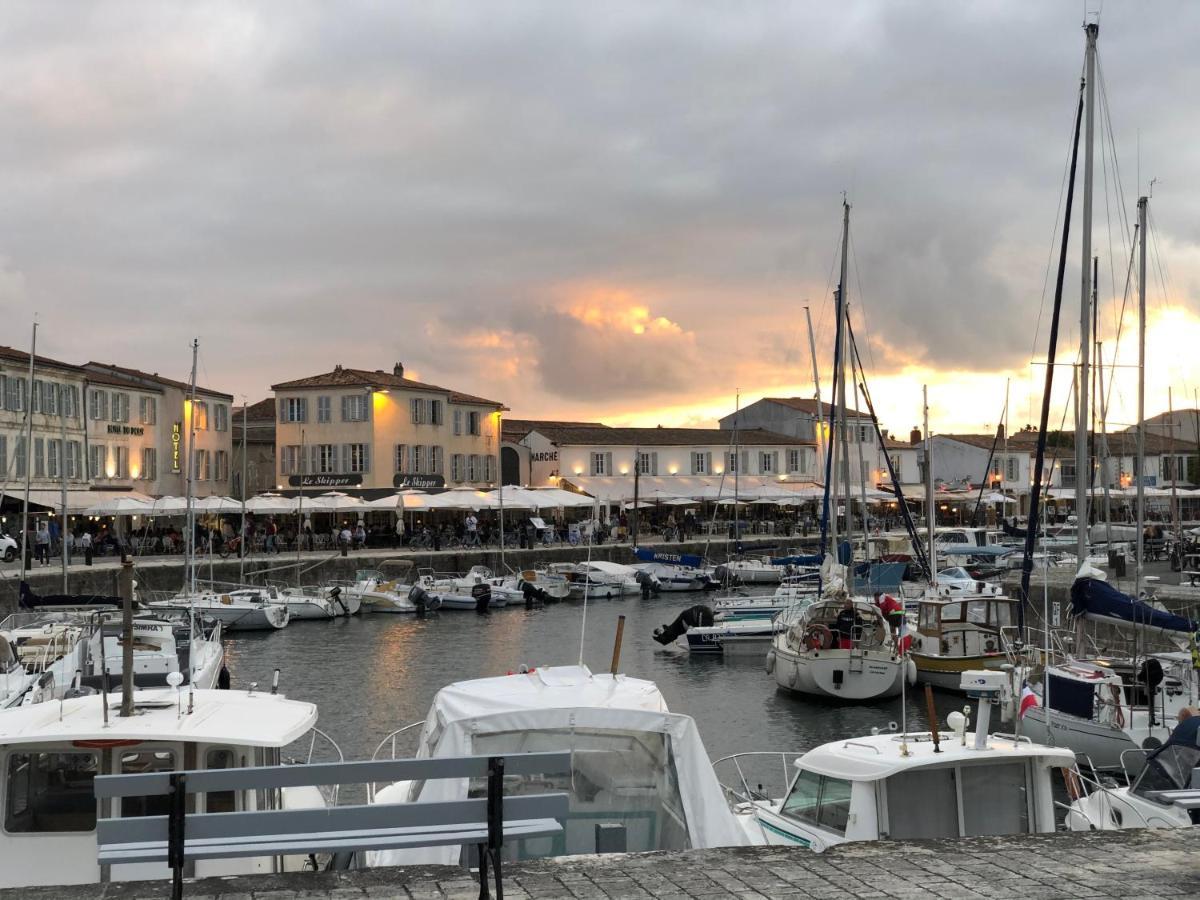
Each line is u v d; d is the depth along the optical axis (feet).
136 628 88.89
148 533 220.84
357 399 265.13
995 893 23.04
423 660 134.92
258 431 292.40
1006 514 344.08
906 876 24.17
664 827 28.76
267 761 32.96
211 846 20.16
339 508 217.56
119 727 31.37
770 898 22.79
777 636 116.78
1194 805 26.09
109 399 225.97
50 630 92.53
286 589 185.06
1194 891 23.15
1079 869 24.67
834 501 131.44
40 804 30.53
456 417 283.18
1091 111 89.40
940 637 106.93
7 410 197.57
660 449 312.29
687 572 218.79
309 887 23.27
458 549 232.73
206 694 36.60
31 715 33.04
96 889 23.21
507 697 32.60
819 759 36.94
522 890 23.22
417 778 20.98
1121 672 73.31
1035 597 133.69
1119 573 138.00
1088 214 88.33
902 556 216.13
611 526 278.46
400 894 22.84
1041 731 70.85
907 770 33.83
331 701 106.22
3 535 174.09
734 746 87.04
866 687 103.35
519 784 28.89
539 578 204.23
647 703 32.04
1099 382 126.21
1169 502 299.17
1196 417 232.32
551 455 300.20
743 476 313.12
